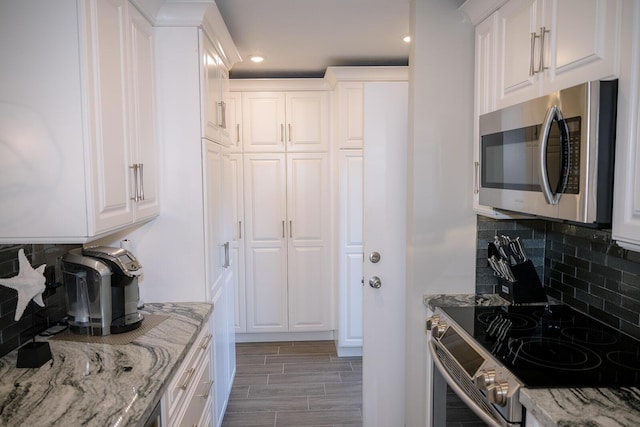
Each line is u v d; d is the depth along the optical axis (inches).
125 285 69.4
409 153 89.9
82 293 67.6
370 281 98.5
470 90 85.5
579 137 47.5
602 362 54.7
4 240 56.0
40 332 68.6
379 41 118.6
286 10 96.6
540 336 64.1
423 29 84.7
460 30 84.7
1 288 60.0
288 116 151.0
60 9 54.0
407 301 93.7
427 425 84.9
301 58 135.1
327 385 125.8
